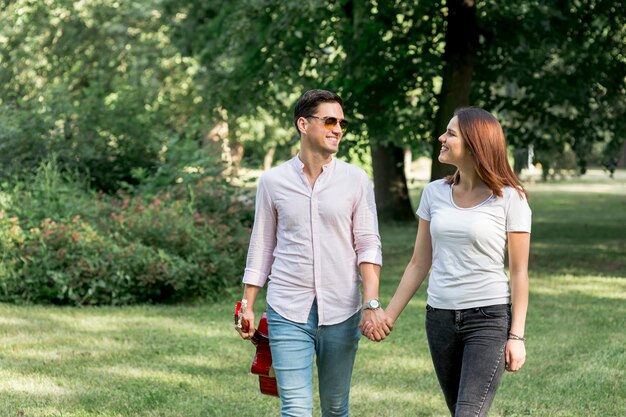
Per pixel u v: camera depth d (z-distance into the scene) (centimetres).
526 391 701
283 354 450
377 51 1659
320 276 450
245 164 1459
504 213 433
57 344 861
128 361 793
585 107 1841
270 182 458
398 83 1684
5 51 1947
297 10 1512
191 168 1406
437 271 441
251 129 3438
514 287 432
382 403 663
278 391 473
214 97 1811
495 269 433
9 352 822
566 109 1902
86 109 1594
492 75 1780
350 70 1633
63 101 1597
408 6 1620
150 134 1602
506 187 434
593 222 2559
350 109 1708
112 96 2016
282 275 454
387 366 788
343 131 453
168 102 1977
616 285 1304
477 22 1670
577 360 812
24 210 1191
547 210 3061
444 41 1705
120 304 1118
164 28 2017
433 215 446
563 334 930
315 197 449
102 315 1030
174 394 684
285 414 446
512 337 426
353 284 455
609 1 1692
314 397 691
